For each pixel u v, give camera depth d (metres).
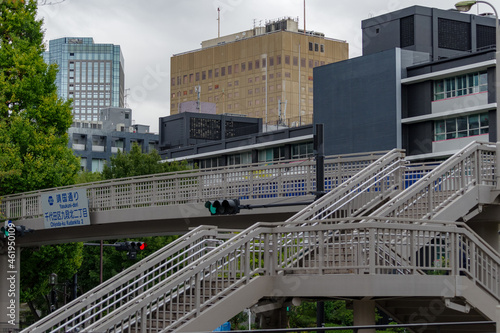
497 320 11.50
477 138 56.62
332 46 150.12
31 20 38.94
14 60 37.78
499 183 18.77
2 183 36.91
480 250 17.47
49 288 42.75
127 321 15.35
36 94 38.22
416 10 66.94
